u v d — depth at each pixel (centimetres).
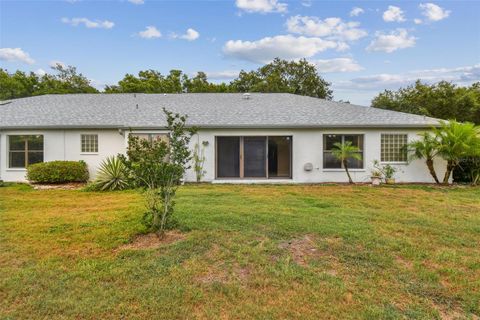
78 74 3947
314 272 462
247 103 1844
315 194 1145
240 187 1335
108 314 355
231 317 353
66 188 1348
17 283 423
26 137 1559
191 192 1163
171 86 3719
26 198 1080
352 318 352
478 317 360
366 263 495
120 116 1623
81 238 607
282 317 353
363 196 1105
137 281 432
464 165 1498
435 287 423
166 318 350
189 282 431
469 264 495
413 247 562
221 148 1617
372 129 1495
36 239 604
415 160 1491
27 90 3606
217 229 654
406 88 3403
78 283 426
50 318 348
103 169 1321
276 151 1647
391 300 390
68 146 1559
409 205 945
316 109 1698
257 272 461
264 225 689
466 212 850
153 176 618
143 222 645
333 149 1498
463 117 2877
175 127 647
